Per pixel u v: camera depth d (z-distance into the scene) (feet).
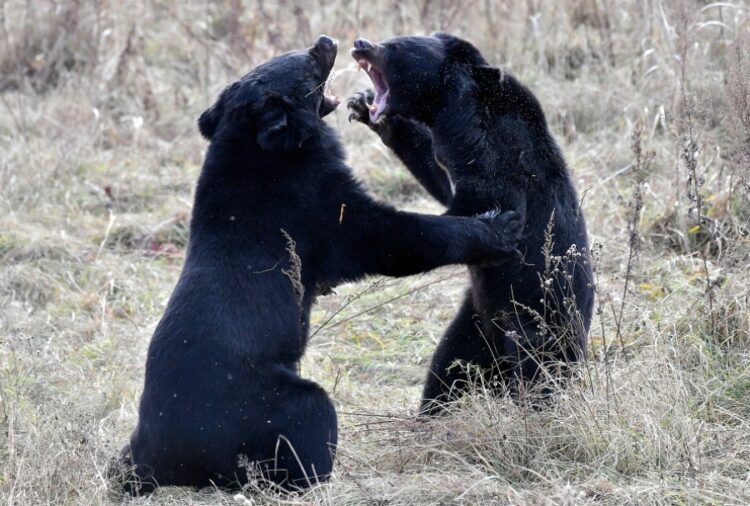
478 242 31.99
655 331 35.40
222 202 30.78
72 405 33.71
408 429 32.32
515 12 62.75
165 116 62.75
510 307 33.91
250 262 29.63
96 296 44.75
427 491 27.96
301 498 27.61
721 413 31.96
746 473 28.89
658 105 52.37
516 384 33.35
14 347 37.55
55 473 29.07
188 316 28.55
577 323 33.04
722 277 37.68
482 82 34.53
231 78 63.05
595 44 60.08
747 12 52.16
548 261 31.27
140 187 54.75
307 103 33.06
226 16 71.00
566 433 30.48
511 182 33.42
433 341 40.81
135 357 40.11
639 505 27.04
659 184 47.39
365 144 55.93
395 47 35.32
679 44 50.65
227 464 27.89
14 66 67.97
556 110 55.62
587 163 50.93
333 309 43.32
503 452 30.12
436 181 36.32
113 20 69.21
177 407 27.66
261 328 28.99
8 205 51.44
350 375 39.06
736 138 39.34
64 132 59.88
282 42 62.39
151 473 28.40
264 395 28.25
